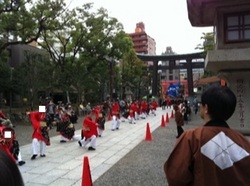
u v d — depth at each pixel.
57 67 28.34
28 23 20.36
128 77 47.97
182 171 2.20
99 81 37.47
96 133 11.38
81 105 29.45
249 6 12.88
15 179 1.03
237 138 2.31
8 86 26.50
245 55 12.42
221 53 12.66
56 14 22.03
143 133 16.55
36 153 9.59
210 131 2.30
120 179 7.27
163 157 9.90
